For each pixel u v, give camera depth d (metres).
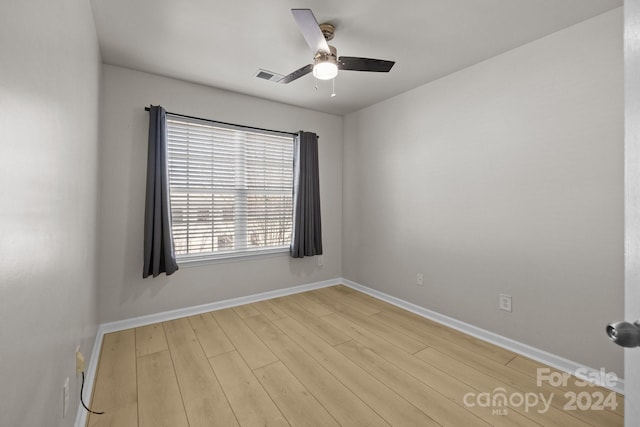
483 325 2.56
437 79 2.92
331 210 4.11
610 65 1.88
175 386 1.89
